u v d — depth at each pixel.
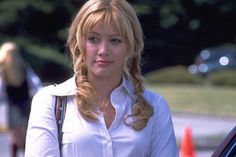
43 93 7.49
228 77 69.50
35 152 7.28
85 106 7.35
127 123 7.38
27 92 23.95
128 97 7.52
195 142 32.22
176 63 103.31
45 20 92.69
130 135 7.35
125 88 7.50
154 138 7.53
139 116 7.40
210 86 68.75
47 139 7.30
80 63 7.54
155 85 66.19
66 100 7.45
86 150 7.27
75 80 7.52
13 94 23.84
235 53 88.31
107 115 7.42
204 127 40.34
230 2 102.19
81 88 7.41
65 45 8.13
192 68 87.88
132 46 7.47
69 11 92.00
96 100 7.46
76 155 7.27
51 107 7.42
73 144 7.27
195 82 70.12
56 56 84.06
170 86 64.88
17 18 91.12
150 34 102.25
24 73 23.88
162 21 101.69
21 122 23.97
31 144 7.32
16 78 23.69
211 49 95.44
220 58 87.50
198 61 87.94
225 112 47.00
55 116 7.39
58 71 83.88
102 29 7.37
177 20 102.19
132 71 7.62
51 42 93.31
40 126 7.34
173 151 7.53
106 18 7.34
